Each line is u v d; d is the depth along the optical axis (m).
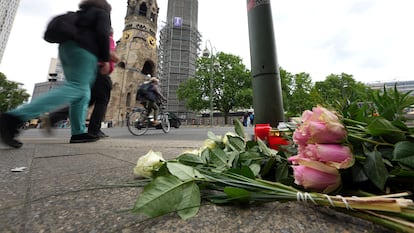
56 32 2.42
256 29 2.05
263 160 0.91
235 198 0.62
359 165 0.65
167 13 43.34
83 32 2.61
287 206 0.67
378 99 0.81
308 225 0.55
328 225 0.55
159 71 44.09
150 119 7.01
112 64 3.64
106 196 0.79
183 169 0.66
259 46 2.03
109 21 2.86
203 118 42.12
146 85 7.11
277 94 1.98
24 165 1.42
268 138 1.27
